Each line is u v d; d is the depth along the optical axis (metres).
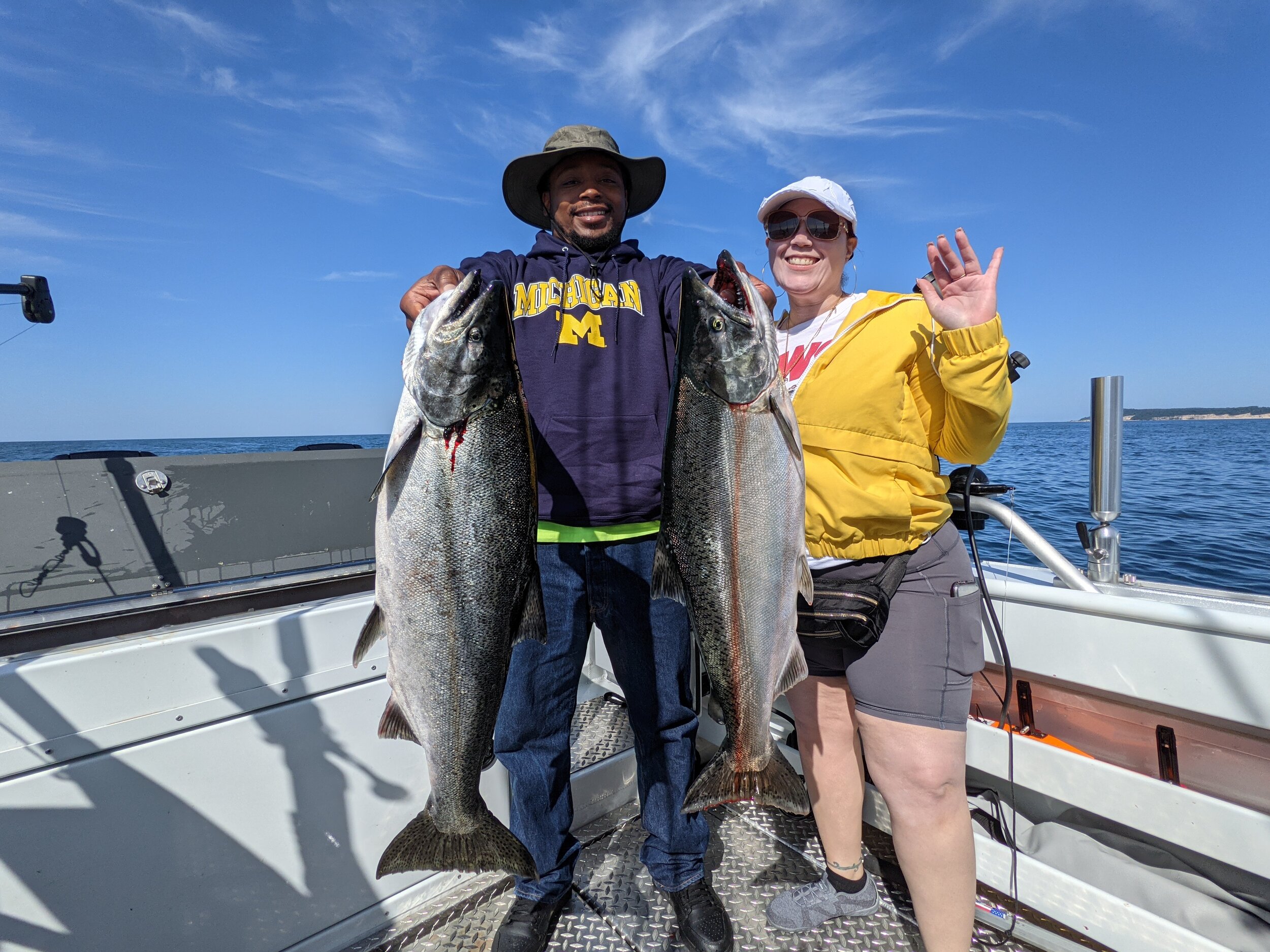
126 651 1.59
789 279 1.96
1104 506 2.43
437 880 2.17
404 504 1.56
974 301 1.62
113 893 1.58
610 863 2.36
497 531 1.60
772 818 2.61
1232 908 1.77
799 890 2.10
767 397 1.70
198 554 1.91
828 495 1.78
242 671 1.75
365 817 1.99
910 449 1.76
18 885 1.46
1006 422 1.71
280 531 2.07
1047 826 2.12
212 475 1.95
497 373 1.60
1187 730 1.90
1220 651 1.78
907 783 1.73
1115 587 2.36
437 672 1.57
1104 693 2.03
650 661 2.08
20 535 1.65
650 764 2.11
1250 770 1.79
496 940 1.95
